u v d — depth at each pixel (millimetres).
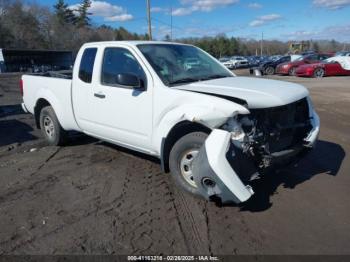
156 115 3980
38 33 63000
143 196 3975
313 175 4586
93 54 4891
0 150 5941
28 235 3207
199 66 4688
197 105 3496
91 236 3176
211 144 3234
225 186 3176
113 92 4484
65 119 5547
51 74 6352
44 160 5340
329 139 6336
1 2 57781
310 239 3121
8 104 11500
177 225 3344
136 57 4270
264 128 3549
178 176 3922
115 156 5434
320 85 15648
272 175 4566
